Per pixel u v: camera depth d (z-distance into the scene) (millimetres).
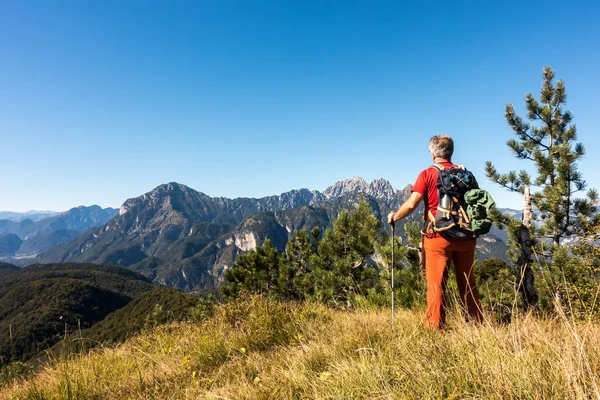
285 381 2824
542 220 9062
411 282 7156
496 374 1822
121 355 5477
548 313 3844
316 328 4730
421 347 2775
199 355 4387
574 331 1915
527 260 5047
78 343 5309
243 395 2746
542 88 10164
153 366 4379
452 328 3223
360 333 3791
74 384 3926
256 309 5668
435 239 3691
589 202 8125
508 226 7363
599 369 1763
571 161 8578
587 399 1486
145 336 6355
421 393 2000
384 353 2826
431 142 4016
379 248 7766
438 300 3654
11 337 5070
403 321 4473
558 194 8258
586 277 4949
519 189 9656
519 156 10430
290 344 4324
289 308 5941
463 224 3506
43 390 3936
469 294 3703
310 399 2412
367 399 2123
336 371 2684
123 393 3676
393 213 4078
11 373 4422
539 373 1771
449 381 2059
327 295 8977
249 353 4180
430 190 3779
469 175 3668
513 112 10211
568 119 9898
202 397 2955
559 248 6191
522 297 4914
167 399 3197
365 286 8758
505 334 2521
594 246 5391
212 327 5617
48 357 4867
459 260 3770
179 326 6645
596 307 2902
